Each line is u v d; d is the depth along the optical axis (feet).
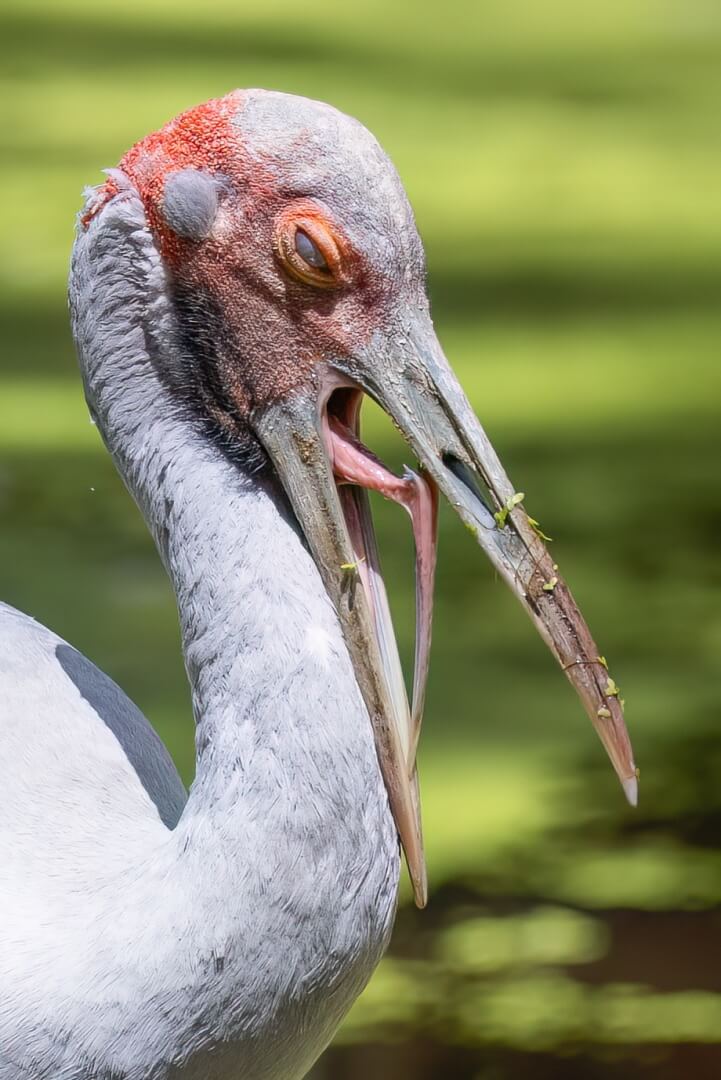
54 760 22.41
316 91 129.08
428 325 20.72
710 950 35.35
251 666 19.86
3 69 136.15
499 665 47.78
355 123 20.61
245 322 20.77
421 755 42.68
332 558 20.94
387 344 20.59
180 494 20.79
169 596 51.21
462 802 40.47
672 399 71.61
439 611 51.13
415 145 114.62
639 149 116.57
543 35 161.79
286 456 20.92
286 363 20.81
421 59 146.00
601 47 156.25
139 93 126.21
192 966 19.62
